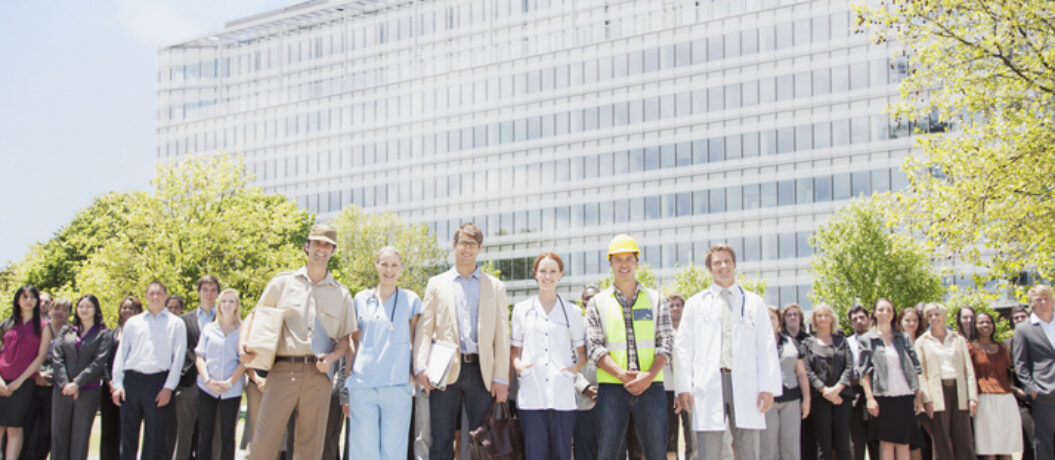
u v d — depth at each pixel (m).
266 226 34.53
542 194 66.62
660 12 71.38
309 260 7.81
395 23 86.81
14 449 9.95
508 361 7.84
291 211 35.72
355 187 76.00
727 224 58.09
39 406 10.38
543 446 7.71
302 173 78.81
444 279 7.98
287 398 7.56
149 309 9.65
